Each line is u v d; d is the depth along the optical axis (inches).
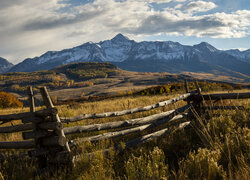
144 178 115.6
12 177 132.6
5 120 145.5
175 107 312.3
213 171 116.6
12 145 154.7
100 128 171.3
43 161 148.6
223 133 176.6
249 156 129.2
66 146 145.2
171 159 159.3
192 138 197.2
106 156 157.4
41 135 143.3
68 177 130.3
